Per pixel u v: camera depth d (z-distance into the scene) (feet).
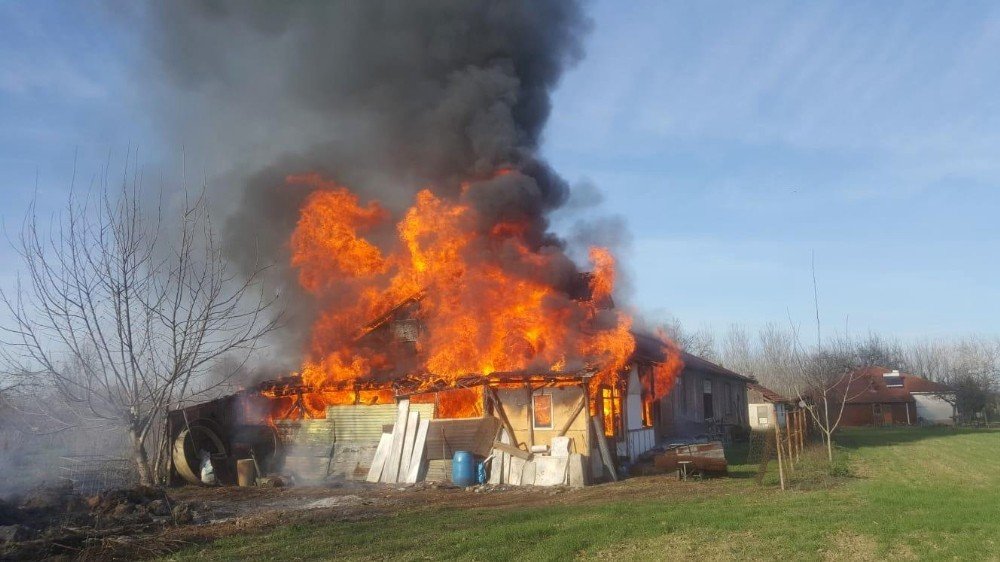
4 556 29.01
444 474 57.11
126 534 33.45
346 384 65.57
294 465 64.39
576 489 51.01
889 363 249.55
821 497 39.93
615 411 65.16
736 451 82.69
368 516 37.60
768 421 122.01
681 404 90.58
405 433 59.47
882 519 31.58
